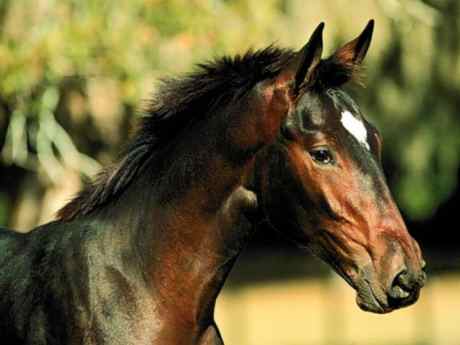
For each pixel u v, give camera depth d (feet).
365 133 26.91
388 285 25.86
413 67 97.09
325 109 26.99
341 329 110.63
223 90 28.86
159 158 29.55
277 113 27.37
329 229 26.66
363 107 100.89
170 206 28.84
